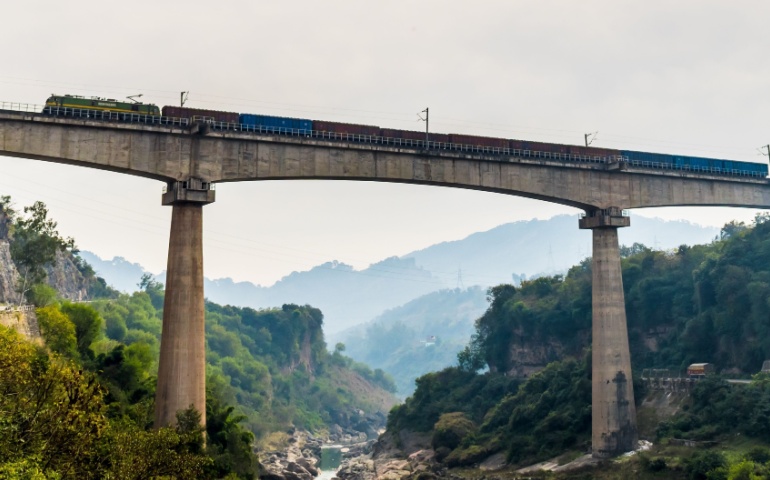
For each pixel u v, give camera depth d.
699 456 112.12
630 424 128.75
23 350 54.94
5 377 52.31
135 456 56.66
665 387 148.62
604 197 131.12
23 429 50.84
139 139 97.88
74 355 111.44
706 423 129.38
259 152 104.94
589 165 129.38
